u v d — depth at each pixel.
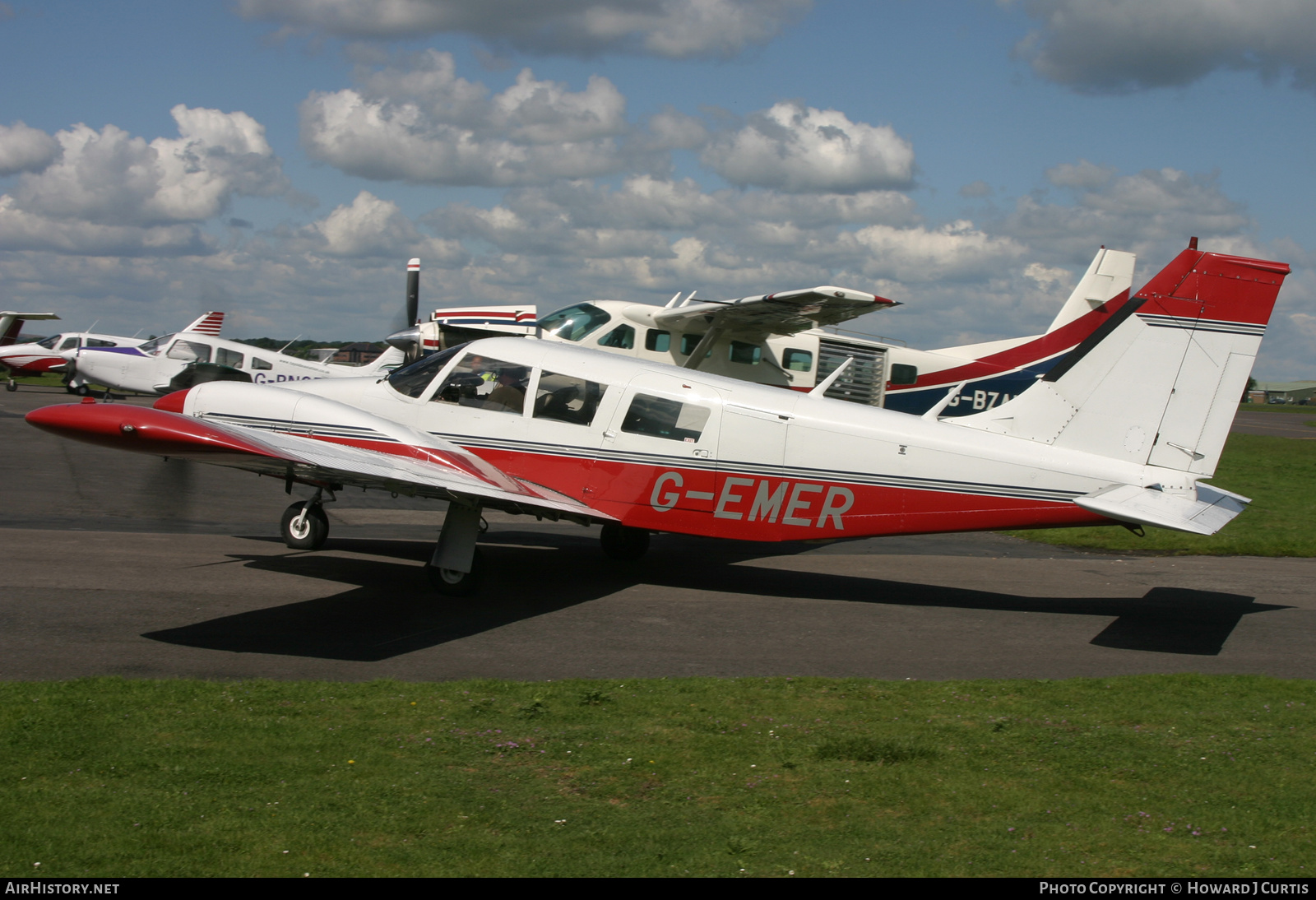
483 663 5.87
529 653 6.14
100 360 24.98
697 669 5.96
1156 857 3.58
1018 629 7.46
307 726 4.54
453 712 4.82
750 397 8.27
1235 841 3.74
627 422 8.30
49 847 3.30
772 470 8.15
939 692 5.56
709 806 3.90
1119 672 6.30
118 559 8.03
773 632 7.04
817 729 4.84
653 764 4.29
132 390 25.16
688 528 8.34
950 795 4.10
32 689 4.80
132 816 3.56
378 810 3.71
